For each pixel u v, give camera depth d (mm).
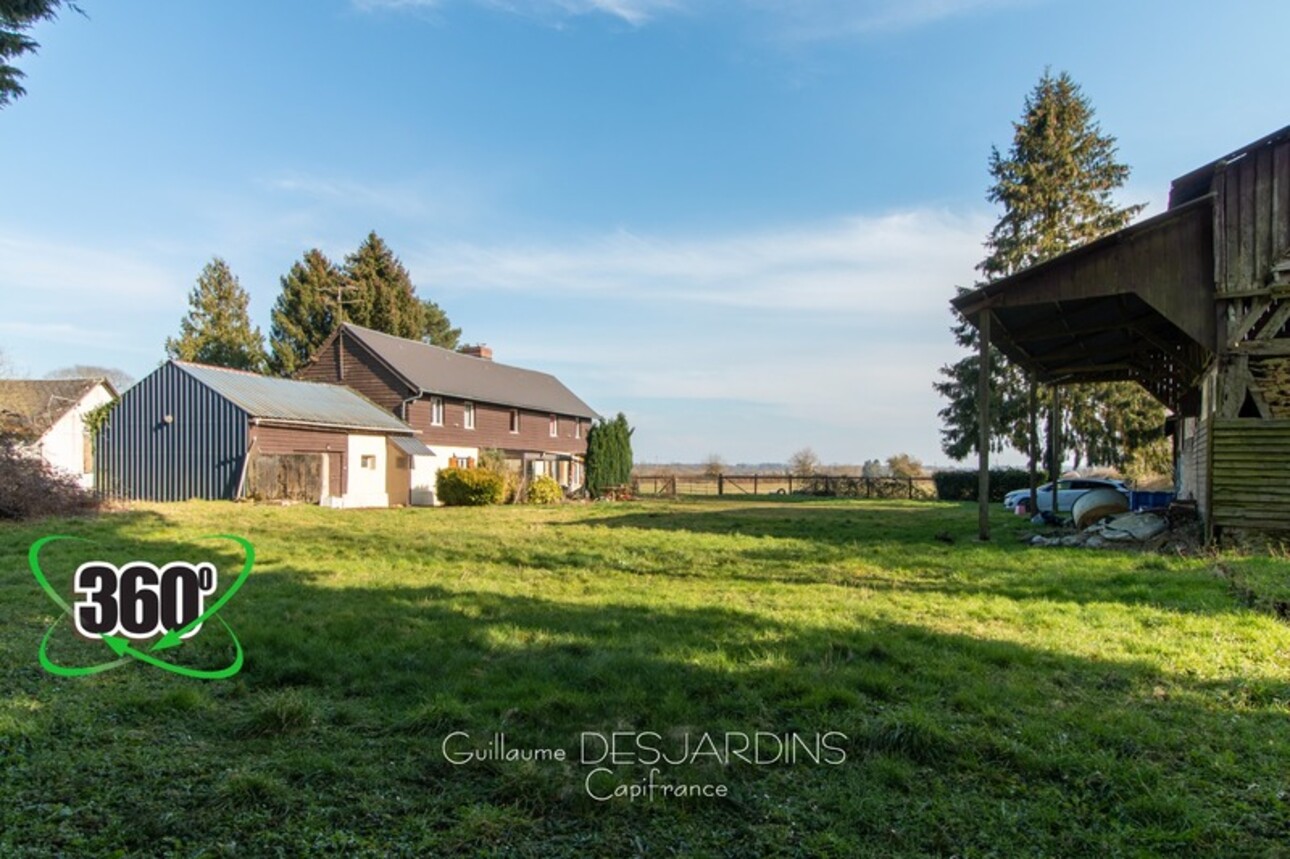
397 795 3092
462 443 33188
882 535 13641
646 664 4742
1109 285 11234
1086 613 6398
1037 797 3131
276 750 3502
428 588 7570
